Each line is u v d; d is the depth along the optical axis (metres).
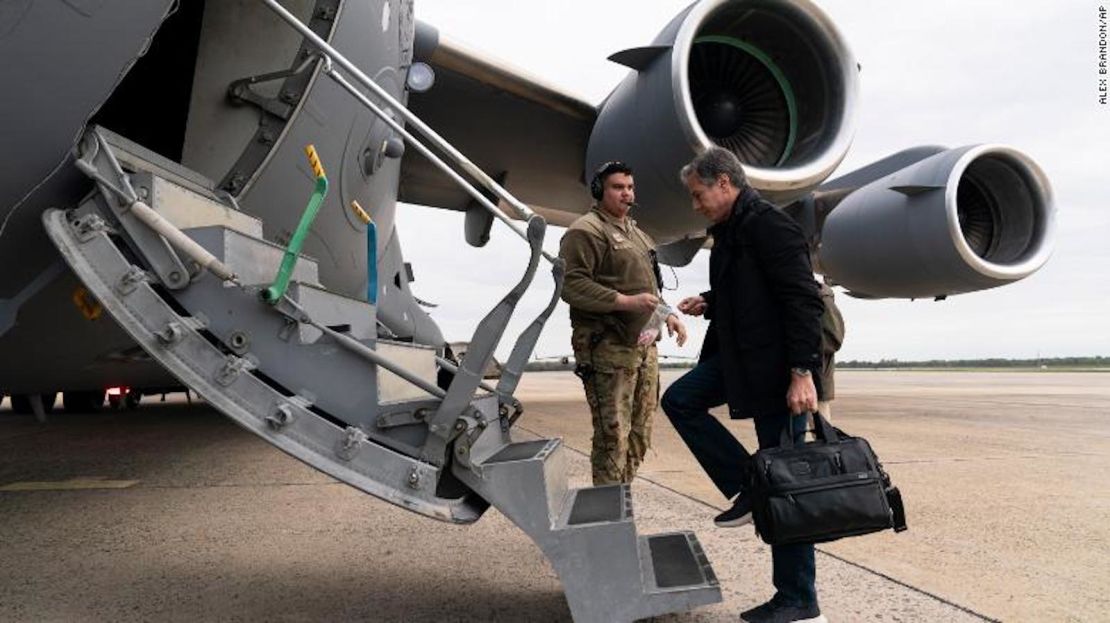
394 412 2.11
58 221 2.00
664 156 4.87
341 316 2.45
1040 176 6.48
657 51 4.77
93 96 2.06
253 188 3.08
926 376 34.22
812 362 1.93
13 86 1.94
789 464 1.84
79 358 3.24
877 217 6.75
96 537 3.00
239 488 4.05
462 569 2.59
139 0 2.05
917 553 2.74
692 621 2.09
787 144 5.21
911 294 7.04
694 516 3.31
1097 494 3.78
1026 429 6.89
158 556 2.73
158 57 3.61
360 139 3.60
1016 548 2.80
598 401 2.68
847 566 2.58
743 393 2.04
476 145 7.29
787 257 1.96
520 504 1.91
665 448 5.66
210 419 8.56
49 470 4.70
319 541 2.94
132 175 2.11
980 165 6.58
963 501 3.61
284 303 2.11
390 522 3.26
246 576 2.50
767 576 2.50
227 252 2.11
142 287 1.97
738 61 5.11
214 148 3.37
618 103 5.30
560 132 7.03
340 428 1.99
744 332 2.03
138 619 2.09
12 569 2.57
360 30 3.28
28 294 2.31
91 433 6.95
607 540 1.87
